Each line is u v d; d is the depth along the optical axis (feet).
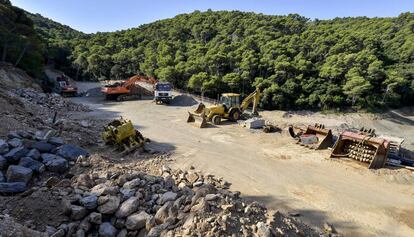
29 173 30.76
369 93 145.59
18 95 78.43
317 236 25.49
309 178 40.09
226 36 207.72
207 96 139.23
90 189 28.19
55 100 86.69
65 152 37.70
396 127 132.87
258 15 272.72
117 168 37.40
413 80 153.69
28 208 24.45
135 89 119.03
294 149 52.06
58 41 256.32
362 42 185.26
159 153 48.83
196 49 178.70
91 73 213.66
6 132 40.68
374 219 30.42
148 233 22.34
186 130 65.72
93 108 92.94
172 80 150.41
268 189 36.78
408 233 28.25
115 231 24.02
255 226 21.90
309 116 135.03
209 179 38.45
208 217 22.04
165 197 27.02
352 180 39.55
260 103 139.54
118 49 231.50
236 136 60.64
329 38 179.22
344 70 148.97
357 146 46.55
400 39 193.67
